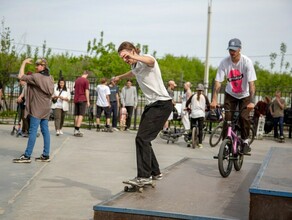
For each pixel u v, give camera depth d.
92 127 16.67
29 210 5.01
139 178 4.86
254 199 3.79
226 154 6.05
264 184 4.01
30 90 7.96
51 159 8.59
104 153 9.81
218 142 12.05
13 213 4.86
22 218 4.69
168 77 41.22
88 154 9.54
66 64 37.00
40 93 7.98
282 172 4.78
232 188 5.28
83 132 14.55
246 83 6.37
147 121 4.87
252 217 3.79
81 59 37.06
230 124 6.19
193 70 53.00
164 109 4.87
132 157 9.37
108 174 7.30
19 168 7.48
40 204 5.28
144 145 4.87
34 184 6.36
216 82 6.50
